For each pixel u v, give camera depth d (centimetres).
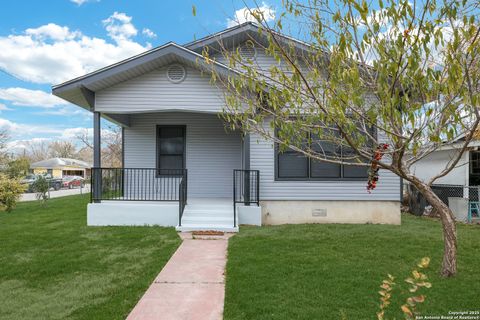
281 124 330
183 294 379
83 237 660
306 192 838
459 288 376
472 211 1050
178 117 1013
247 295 362
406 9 243
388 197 832
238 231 707
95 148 805
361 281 397
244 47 853
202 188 1009
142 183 946
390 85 276
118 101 804
